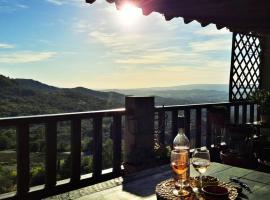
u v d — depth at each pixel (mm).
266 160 4320
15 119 2945
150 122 4129
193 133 5066
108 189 1836
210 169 2168
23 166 3055
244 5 3338
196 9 3490
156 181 1975
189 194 1551
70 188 3457
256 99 5035
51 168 3281
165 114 4488
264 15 3826
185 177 1688
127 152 4086
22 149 3033
